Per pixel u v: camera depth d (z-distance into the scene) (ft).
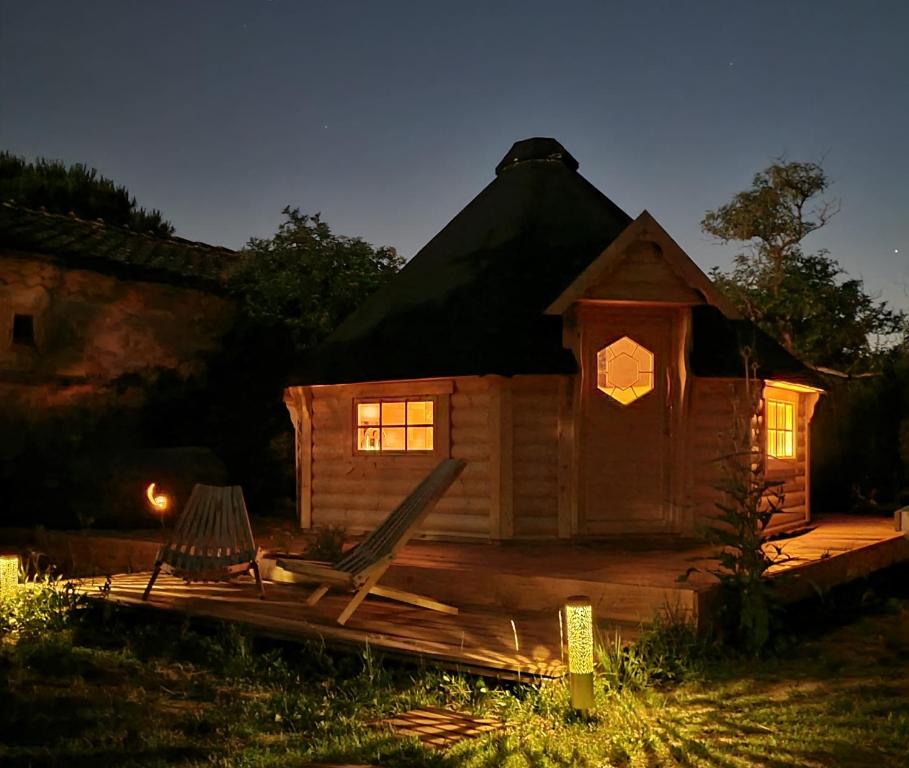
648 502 35.45
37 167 74.49
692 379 35.17
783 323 62.18
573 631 17.52
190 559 25.95
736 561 23.34
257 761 15.24
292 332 54.85
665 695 19.22
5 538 40.93
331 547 30.55
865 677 20.92
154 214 76.33
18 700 18.76
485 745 15.89
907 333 62.03
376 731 16.84
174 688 20.35
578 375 34.53
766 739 16.34
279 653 22.80
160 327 52.26
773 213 62.95
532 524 34.71
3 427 45.85
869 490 55.77
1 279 45.91
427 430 37.04
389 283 43.21
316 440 40.81
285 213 58.23
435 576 27.53
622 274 33.60
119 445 49.88
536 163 43.14
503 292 36.65
